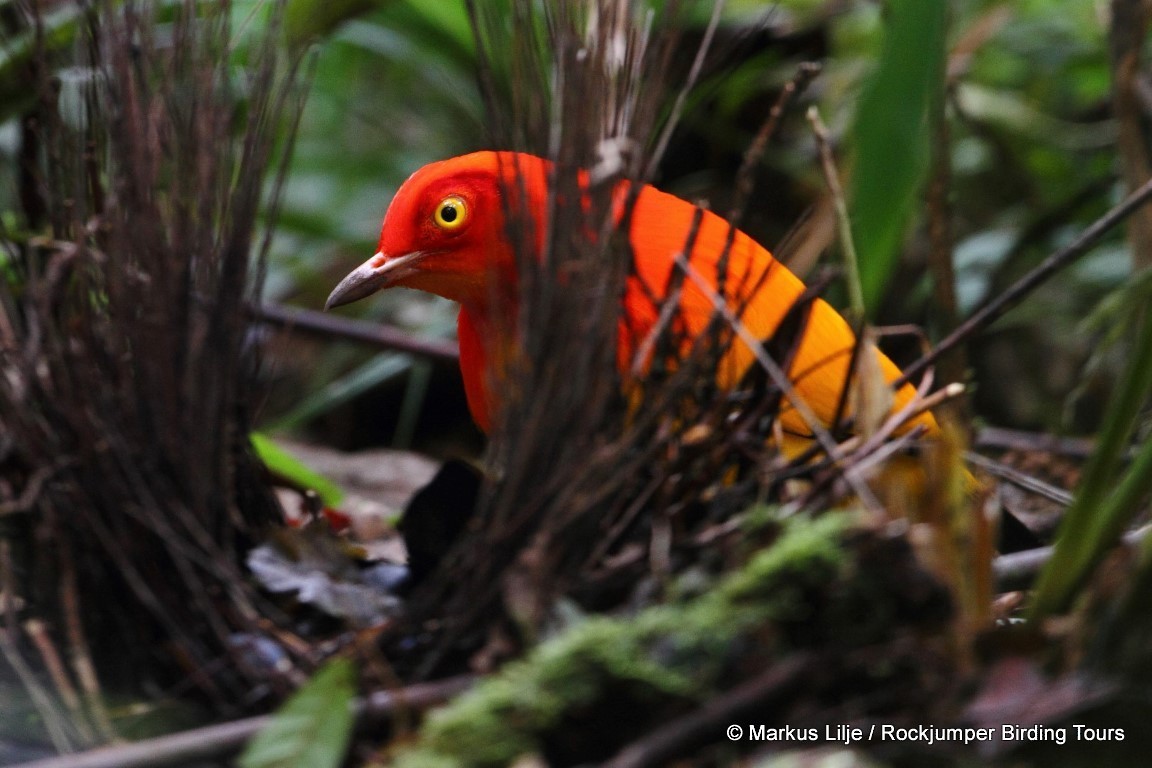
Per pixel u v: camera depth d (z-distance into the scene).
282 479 5.45
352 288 4.75
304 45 5.10
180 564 3.59
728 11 8.27
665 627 3.24
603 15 3.86
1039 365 9.00
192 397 3.76
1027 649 3.31
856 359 3.90
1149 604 3.20
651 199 4.46
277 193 4.20
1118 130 6.14
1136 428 5.91
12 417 3.70
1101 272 8.40
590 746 3.24
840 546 3.27
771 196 8.93
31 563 3.81
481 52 3.85
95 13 4.14
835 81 8.73
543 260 3.67
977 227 9.52
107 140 4.21
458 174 4.64
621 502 3.64
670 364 3.91
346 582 3.96
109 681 3.75
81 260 3.82
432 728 3.13
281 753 3.04
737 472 3.96
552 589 3.48
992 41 9.49
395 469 7.78
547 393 3.54
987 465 5.25
